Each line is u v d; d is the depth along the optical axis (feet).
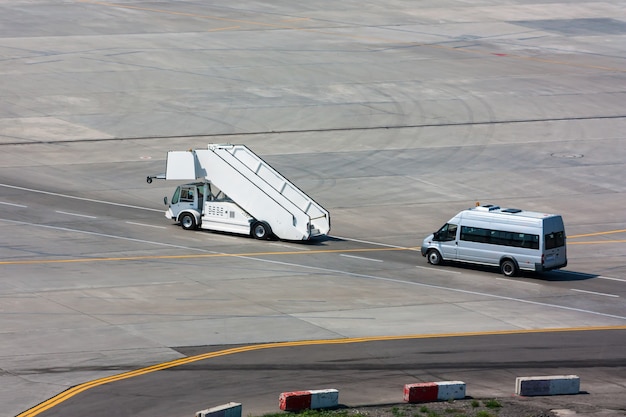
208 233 408.67
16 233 390.21
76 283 325.83
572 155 570.46
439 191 493.36
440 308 315.78
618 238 432.66
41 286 320.70
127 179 490.08
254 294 321.52
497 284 352.69
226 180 408.67
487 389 235.40
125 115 597.52
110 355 251.80
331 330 283.18
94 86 645.92
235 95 647.15
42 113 591.78
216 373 237.66
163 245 384.06
